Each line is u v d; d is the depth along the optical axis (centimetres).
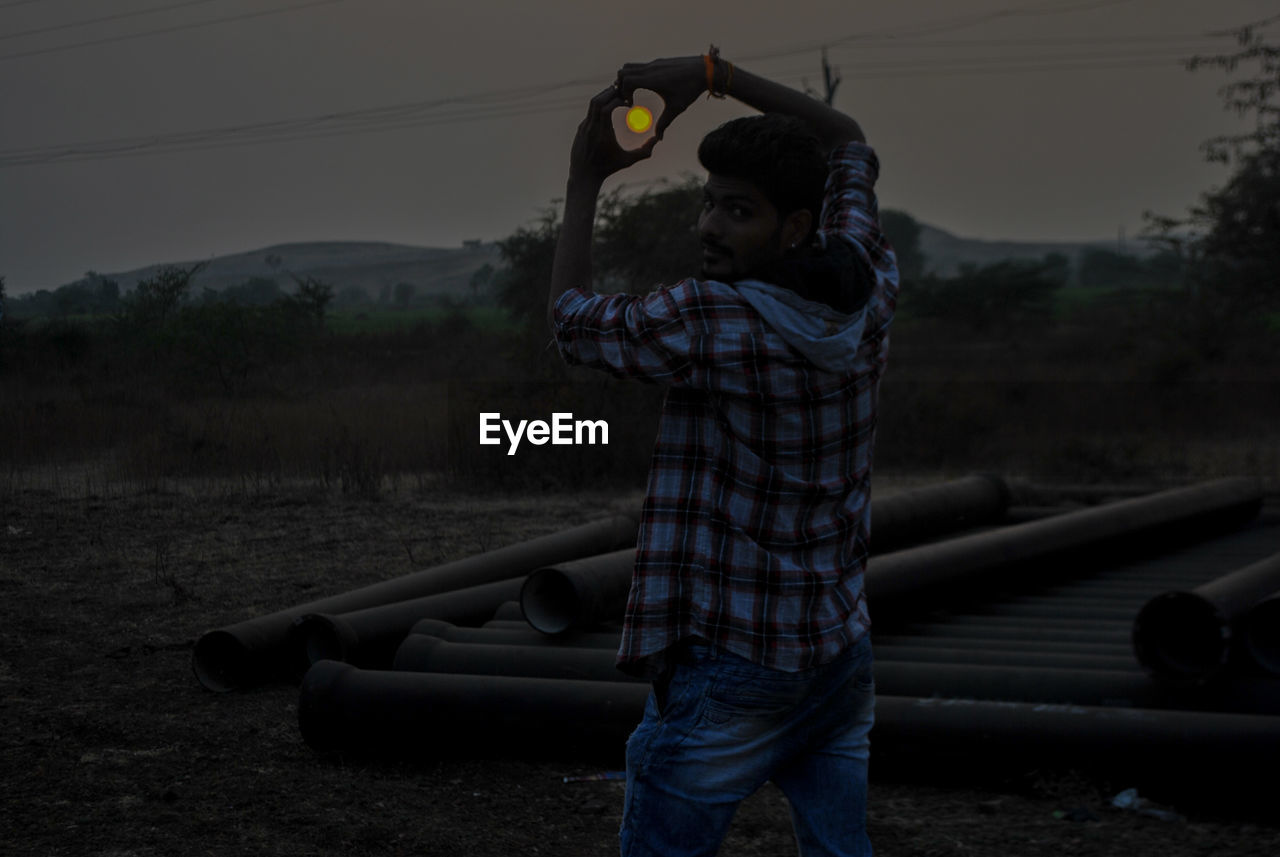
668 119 203
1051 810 360
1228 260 2412
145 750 406
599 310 185
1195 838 338
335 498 992
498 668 444
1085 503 1028
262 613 612
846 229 204
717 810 189
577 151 200
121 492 970
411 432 1211
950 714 378
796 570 184
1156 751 355
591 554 662
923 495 788
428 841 334
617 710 382
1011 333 3822
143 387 1305
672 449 186
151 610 614
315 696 399
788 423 182
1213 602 388
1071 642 521
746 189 183
